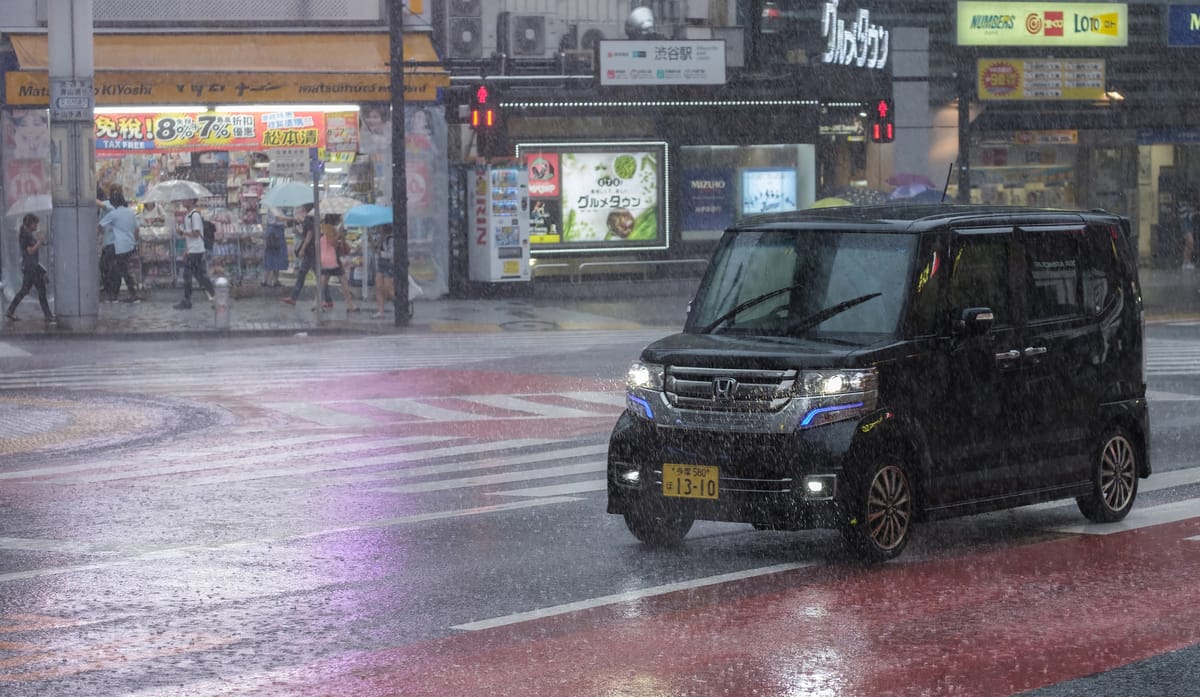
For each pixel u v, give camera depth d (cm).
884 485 1191
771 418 1174
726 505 1187
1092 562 1200
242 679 884
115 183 4194
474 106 4072
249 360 2936
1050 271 1326
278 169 4262
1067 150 5456
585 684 863
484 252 4359
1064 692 847
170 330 3431
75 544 1309
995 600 1070
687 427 1204
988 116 5294
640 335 3497
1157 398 2345
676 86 4666
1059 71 5319
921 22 5116
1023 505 1294
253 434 2016
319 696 846
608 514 1433
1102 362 1360
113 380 2617
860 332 1220
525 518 1413
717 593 1097
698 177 4784
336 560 1229
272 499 1533
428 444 1927
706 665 902
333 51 4212
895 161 5116
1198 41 5459
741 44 4831
